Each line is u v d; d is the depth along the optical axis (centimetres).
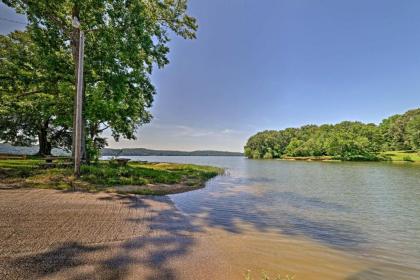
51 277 401
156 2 1950
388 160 7756
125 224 687
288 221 865
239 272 461
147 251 526
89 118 1756
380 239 699
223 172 3034
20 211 713
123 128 2520
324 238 696
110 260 473
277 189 1686
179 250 544
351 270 498
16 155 2884
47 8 1556
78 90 1307
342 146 8500
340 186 1909
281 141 12469
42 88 1916
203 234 665
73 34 1614
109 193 1055
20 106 2183
